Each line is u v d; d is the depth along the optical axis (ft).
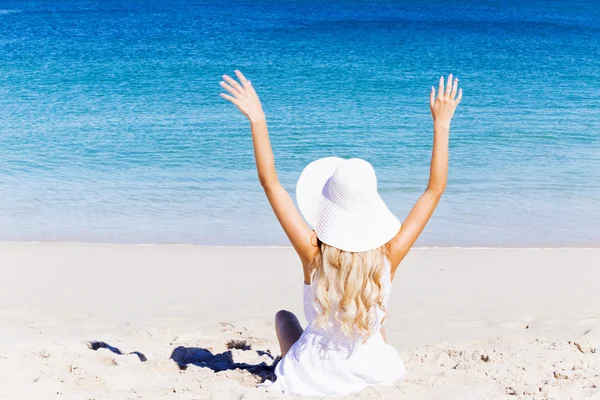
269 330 18.92
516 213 33.71
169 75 74.02
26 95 63.82
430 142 48.39
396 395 11.40
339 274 10.62
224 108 59.36
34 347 16.22
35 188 37.01
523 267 26.11
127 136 49.19
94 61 81.30
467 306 21.52
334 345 11.53
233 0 150.20
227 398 11.91
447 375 13.42
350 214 10.75
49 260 26.50
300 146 46.98
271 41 97.14
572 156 44.91
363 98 64.13
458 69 79.20
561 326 19.34
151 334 18.43
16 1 147.02
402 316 20.54
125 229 30.99
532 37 102.63
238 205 34.60
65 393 12.74
